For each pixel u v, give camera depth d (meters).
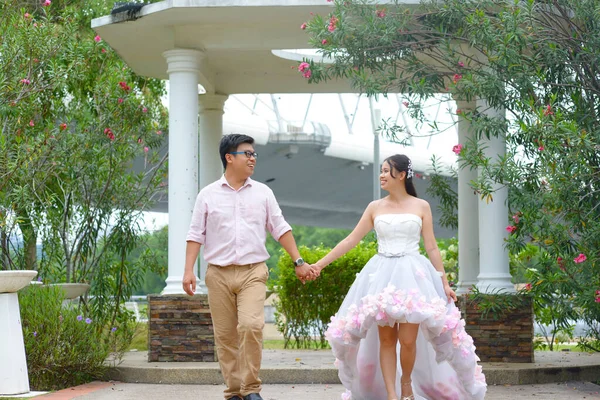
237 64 10.97
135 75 12.36
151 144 11.27
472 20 7.56
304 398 6.67
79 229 10.65
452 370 5.89
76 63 9.74
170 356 8.45
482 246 8.70
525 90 7.67
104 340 8.71
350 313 5.70
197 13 8.59
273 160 26.20
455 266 13.70
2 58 9.11
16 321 6.78
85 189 10.45
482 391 5.80
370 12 8.10
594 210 7.69
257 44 9.12
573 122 7.14
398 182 5.91
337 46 8.03
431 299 5.55
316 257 11.68
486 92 7.66
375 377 5.95
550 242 7.43
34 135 9.80
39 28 9.23
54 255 10.51
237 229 5.66
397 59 8.39
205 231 5.77
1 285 6.61
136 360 8.70
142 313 13.83
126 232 10.78
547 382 7.86
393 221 5.79
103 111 10.47
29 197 9.20
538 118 7.09
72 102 10.83
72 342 7.77
